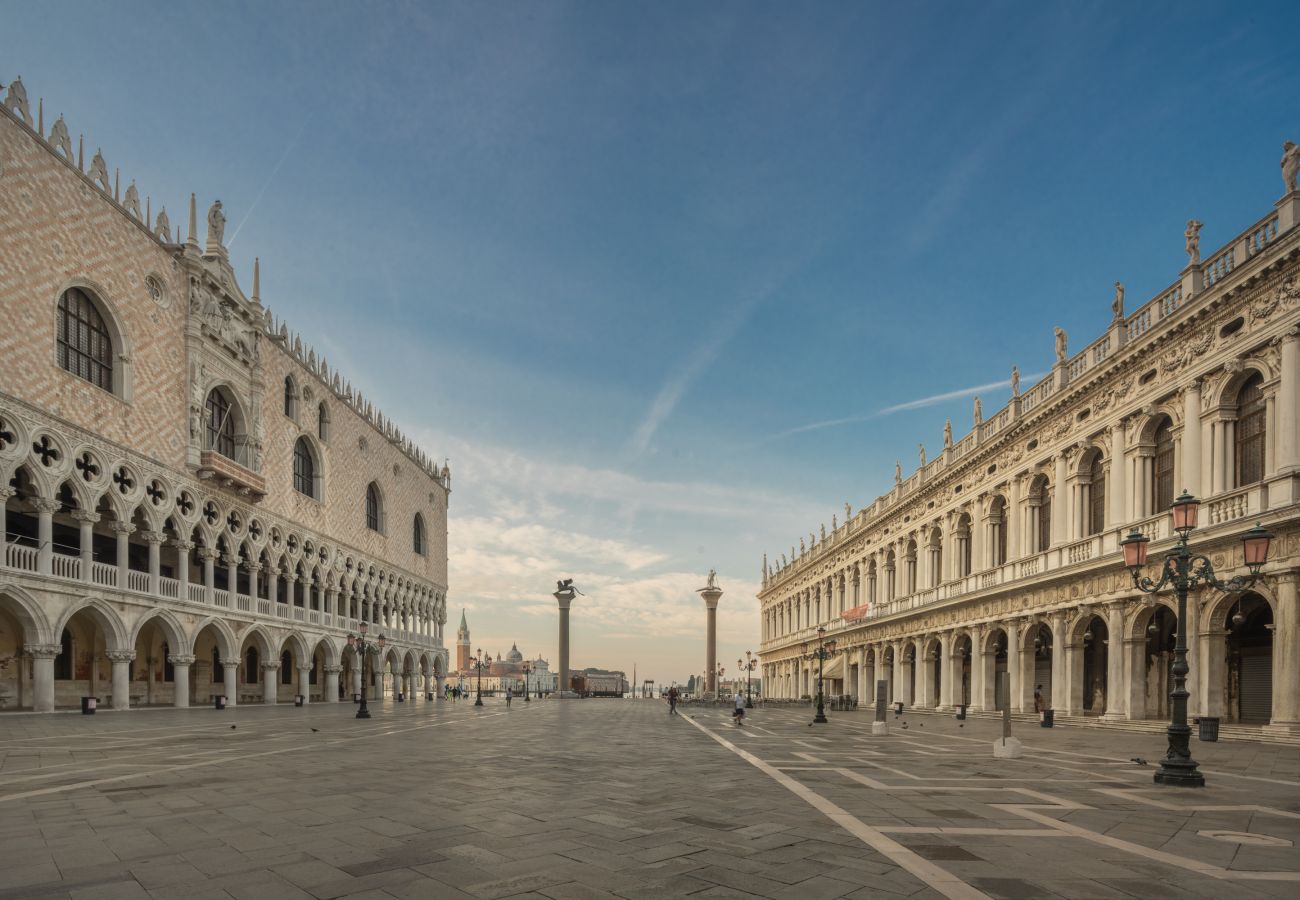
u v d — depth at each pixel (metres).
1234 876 8.66
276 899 7.50
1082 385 38.09
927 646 57.28
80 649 47.50
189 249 47.59
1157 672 35.81
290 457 60.22
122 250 42.25
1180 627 16.44
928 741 27.58
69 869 8.48
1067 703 38.12
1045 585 40.28
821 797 13.73
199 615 47.38
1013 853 9.62
